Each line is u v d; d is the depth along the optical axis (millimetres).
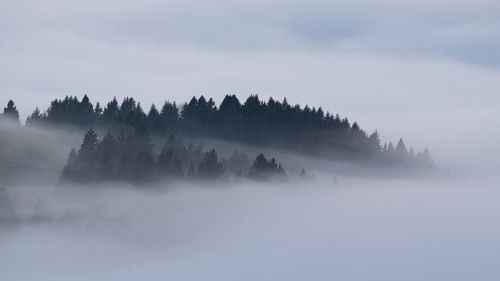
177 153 142375
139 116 156875
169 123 163125
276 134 172750
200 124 166500
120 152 135000
